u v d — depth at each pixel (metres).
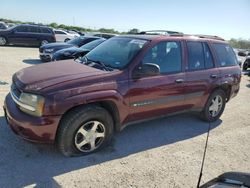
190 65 5.20
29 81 3.81
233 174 2.32
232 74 6.04
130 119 4.46
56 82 3.72
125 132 5.05
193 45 5.33
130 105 4.31
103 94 3.90
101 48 5.13
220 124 5.98
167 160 4.18
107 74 4.07
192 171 3.95
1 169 3.53
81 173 3.62
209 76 5.49
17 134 3.80
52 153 4.03
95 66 4.45
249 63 16.12
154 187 3.50
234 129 5.73
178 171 3.91
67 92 3.64
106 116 4.06
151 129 5.31
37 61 13.32
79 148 3.96
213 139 5.13
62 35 26.22
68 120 3.73
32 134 3.61
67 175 3.55
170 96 4.85
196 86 5.26
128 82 4.22
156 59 4.66
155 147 4.57
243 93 9.45
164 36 4.94
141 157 4.20
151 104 4.60
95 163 3.90
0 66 10.78
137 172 3.78
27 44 20.12
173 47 4.96
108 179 3.55
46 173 3.55
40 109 3.55
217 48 5.87
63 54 9.99
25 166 3.65
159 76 4.64
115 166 3.87
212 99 5.79
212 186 2.10
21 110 3.75
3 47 18.70
